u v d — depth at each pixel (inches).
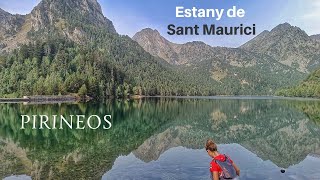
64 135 1530.5
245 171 791.1
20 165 872.3
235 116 2657.5
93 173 781.3
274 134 1547.7
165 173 770.2
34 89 6338.6
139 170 799.7
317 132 1619.1
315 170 802.2
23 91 6501.0
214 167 474.6
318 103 5201.8
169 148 1112.8
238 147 1139.9
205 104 4906.5
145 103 5036.9
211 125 1958.7
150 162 880.9
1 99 5777.6
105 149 1108.5
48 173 789.2
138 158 939.3
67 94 6254.9
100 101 5713.6
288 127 1850.4
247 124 2028.8
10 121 2294.5
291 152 1054.4
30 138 1434.5
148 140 1328.7
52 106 4067.4
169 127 1841.8
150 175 757.9
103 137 1439.5
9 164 884.6
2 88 6914.4
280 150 1091.3
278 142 1283.2
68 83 6387.8
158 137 1423.5
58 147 1165.1
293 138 1407.5
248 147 1144.2
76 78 6476.4
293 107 4015.8
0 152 1068.5
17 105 4301.2
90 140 1343.5
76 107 3846.0
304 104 4862.2
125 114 2812.5
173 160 901.2
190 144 1210.6
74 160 925.2
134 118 2415.1
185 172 778.2
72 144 1237.7
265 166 838.5
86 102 5290.4
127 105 4357.8
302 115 2743.6
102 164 868.0
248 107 4084.6
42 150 1103.0
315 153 1036.5
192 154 987.3
